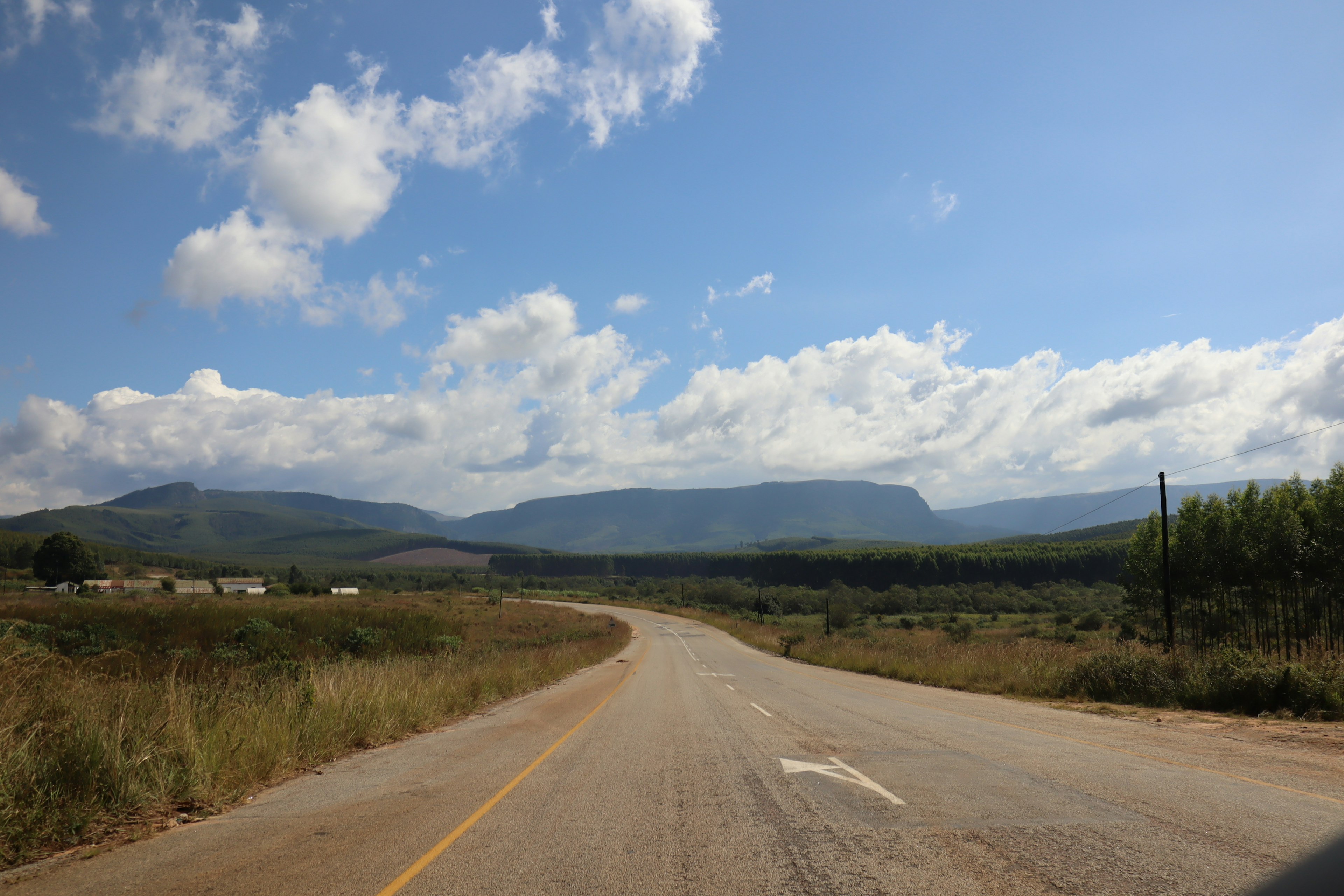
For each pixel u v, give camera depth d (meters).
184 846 4.90
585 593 158.38
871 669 28.61
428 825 5.31
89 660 8.53
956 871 4.04
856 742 9.30
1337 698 11.44
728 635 71.19
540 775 7.29
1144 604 46.91
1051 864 4.10
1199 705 13.51
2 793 5.11
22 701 6.58
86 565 110.62
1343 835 4.58
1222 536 33.47
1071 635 52.62
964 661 22.83
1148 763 7.42
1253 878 3.79
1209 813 5.23
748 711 13.80
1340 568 28.22
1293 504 31.45
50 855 4.75
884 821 5.20
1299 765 7.21
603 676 25.83
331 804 6.15
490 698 16.19
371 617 46.75
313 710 9.44
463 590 150.50
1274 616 32.44
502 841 4.86
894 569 130.25
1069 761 7.60
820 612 108.69
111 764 5.98
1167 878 3.83
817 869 4.14
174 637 31.50
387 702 11.16
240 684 10.08
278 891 3.96
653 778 7.05
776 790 6.42
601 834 4.99
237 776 6.79
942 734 10.03
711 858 4.41
